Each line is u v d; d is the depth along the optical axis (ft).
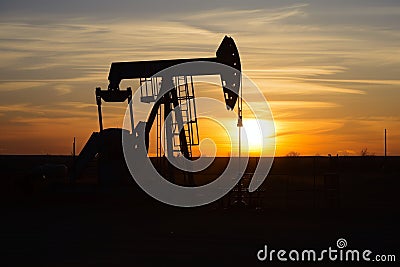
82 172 109.29
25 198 110.22
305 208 95.86
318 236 66.08
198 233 68.13
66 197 106.32
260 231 69.62
